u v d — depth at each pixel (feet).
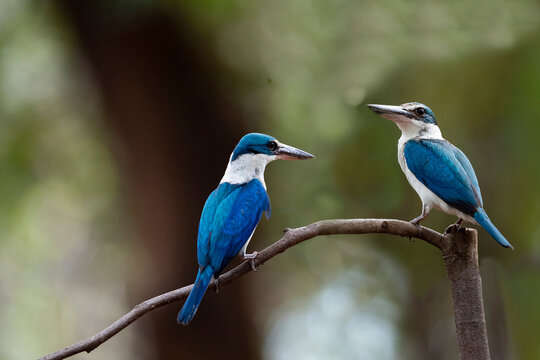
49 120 46.39
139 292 44.01
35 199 47.29
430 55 40.01
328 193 41.34
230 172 22.74
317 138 41.39
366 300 50.03
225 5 38.70
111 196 48.49
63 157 47.57
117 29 39.81
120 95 42.55
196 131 42.78
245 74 41.63
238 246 20.13
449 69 40.70
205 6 38.45
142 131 42.98
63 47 44.01
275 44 40.68
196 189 43.16
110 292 51.42
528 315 44.37
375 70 40.09
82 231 49.67
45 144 46.93
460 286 16.92
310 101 40.68
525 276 44.09
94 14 38.81
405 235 17.31
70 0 39.42
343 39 40.11
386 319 49.96
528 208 41.91
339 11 40.09
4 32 43.37
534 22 40.16
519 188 41.78
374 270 48.85
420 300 49.90
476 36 40.01
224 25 40.57
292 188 41.91
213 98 42.55
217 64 41.91
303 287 49.19
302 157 23.24
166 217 43.34
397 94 40.88
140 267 44.45
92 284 51.06
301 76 40.70
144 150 43.24
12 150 45.60
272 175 41.86
